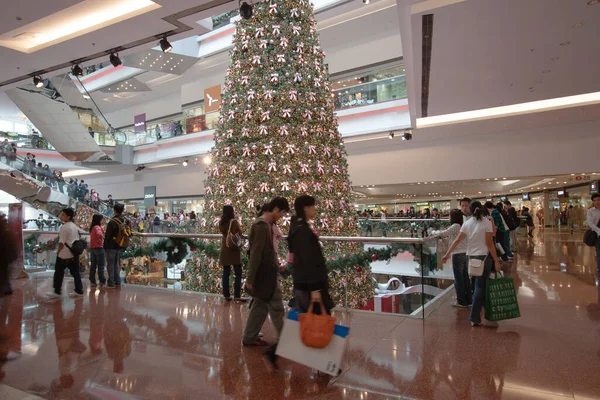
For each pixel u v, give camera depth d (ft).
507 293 14.70
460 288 18.30
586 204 65.05
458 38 22.94
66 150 60.90
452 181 53.47
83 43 26.61
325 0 49.21
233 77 25.79
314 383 10.01
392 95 49.29
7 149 44.98
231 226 19.10
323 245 21.11
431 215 56.18
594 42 23.57
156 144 71.36
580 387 9.63
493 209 31.99
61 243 21.24
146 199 86.28
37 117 52.70
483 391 9.46
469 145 51.62
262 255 12.09
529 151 48.11
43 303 19.34
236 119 25.23
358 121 51.16
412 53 26.00
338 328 9.99
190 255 23.58
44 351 12.43
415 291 16.31
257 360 11.59
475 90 32.68
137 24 24.17
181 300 19.90
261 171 24.22
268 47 25.07
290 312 10.33
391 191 74.02
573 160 45.78
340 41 56.03
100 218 25.08
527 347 12.52
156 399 9.25
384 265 17.52
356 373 10.59
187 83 75.77
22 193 43.34
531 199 90.22
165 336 13.88
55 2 21.06
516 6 19.49
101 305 18.83
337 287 18.70
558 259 33.27
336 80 58.08
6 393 9.57
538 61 26.45
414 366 11.02
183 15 23.24
